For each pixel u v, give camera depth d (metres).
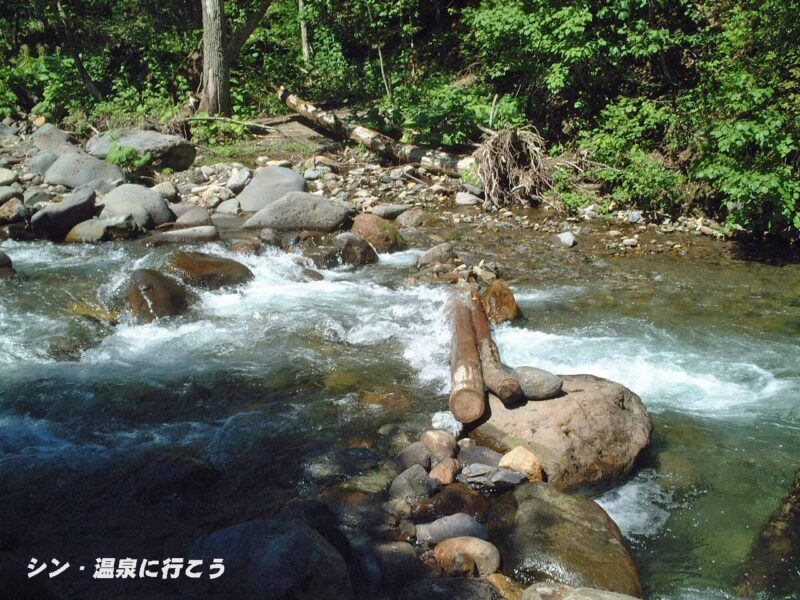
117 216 9.21
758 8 9.40
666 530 4.20
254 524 3.67
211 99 15.33
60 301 7.12
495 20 12.70
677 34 11.79
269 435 5.01
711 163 9.39
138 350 6.27
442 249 8.63
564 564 3.70
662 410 5.42
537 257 8.94
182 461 4.53
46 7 17.22
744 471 4.72
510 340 6.55
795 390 5.71
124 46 17.91
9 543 3.93
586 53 11.65
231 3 18.39
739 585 3.79
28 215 9.61
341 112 15.96
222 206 10.71
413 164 12.70
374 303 7.36
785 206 8.71
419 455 4.62
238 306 7.22
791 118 8.91
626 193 10.73
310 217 9.53
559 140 12.72
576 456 4.61
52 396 5.48
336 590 3.39
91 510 4.22
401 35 17.12
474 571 3.71
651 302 7.51
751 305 7.45
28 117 15.68
